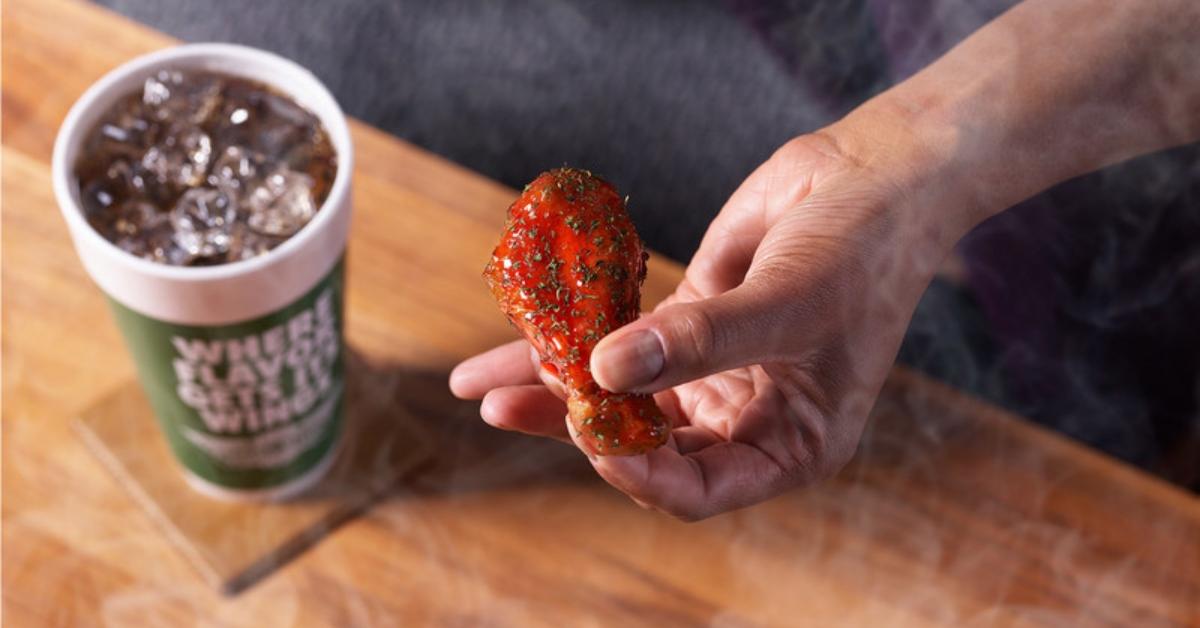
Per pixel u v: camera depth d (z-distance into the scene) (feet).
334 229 2.14
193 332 2.13
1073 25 2.32
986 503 2.47
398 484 2.45
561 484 2.46
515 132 4.06
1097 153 2.34
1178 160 2.87
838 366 2.10
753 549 2.44
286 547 2.38
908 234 2.15
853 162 2.21
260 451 2.33
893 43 3.37
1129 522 2.47
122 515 2.40
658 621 2.38
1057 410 3.22
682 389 2.26
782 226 2.12
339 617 2.35
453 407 2.50
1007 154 2.27
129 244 2.13
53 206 2.55
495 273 1.91
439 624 2.36
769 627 2.39
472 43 4.26
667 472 2.05
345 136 2.19
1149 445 3.16
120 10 4.20
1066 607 2.42
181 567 2.37
